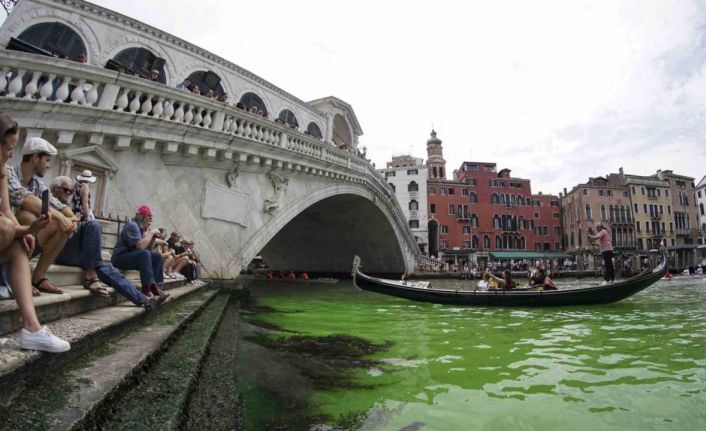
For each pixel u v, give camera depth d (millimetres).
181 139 9367
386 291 12023
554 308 10211
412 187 47656
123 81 8070
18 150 6895
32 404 1581
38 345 1899
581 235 46094
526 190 50531
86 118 7559
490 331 6777
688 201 49406
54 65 7066
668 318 8359
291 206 13883
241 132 11281
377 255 29344
